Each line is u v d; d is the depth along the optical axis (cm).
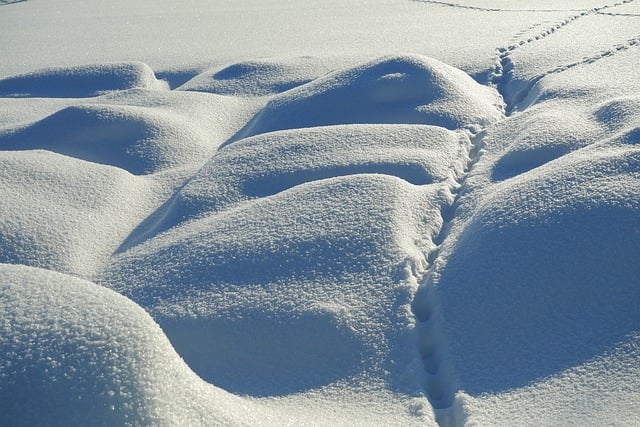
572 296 251
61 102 595
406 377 238
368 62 525
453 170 381
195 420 177
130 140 465
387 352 251
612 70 498
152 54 764
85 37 904
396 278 285
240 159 404
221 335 268
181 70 676
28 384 168
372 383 239
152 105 537
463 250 291
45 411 165
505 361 237
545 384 221
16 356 173
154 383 176
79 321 184
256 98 563
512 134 410
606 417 197
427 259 304
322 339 258
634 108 377
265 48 748
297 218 327
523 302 255
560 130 378
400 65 503
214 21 957
